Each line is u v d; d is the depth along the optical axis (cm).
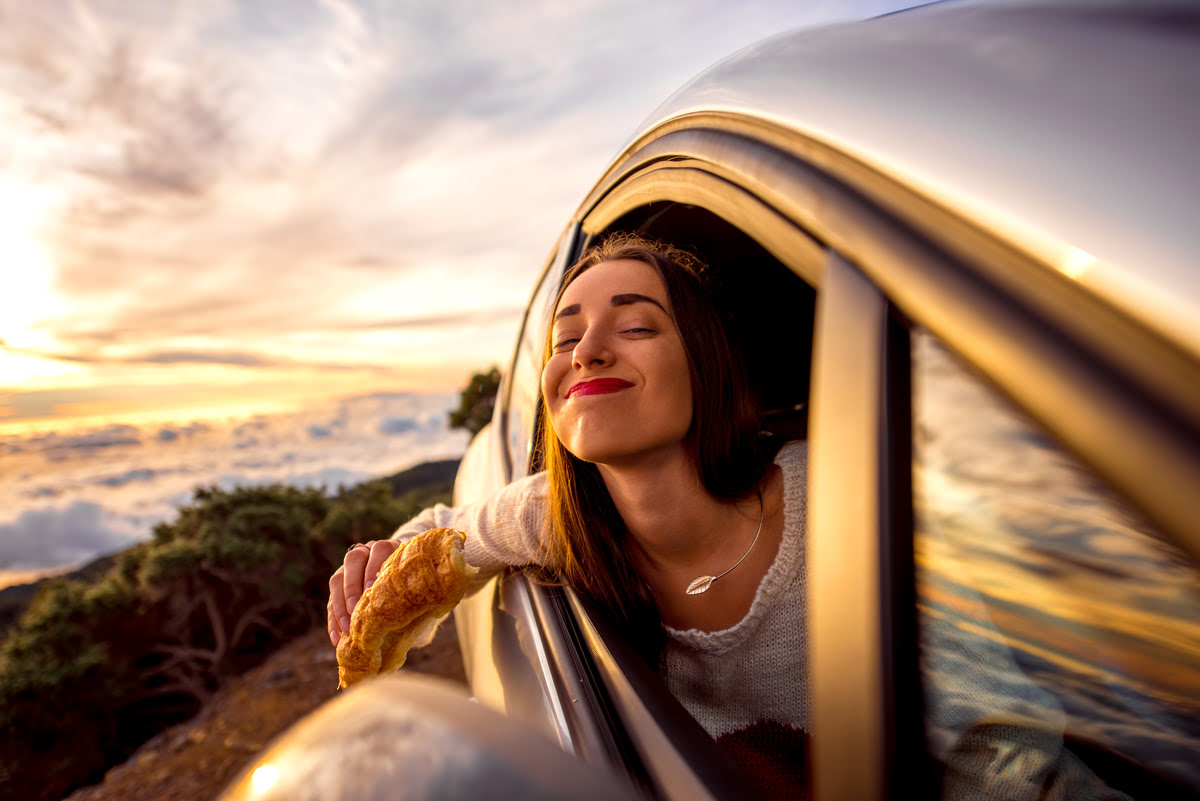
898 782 40
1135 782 45
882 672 41
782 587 117
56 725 1936
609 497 131
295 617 2316
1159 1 43
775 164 68
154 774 603
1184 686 37
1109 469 30
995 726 49
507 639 137
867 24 70
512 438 234
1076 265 35
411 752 37
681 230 164
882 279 47
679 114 112
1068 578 39
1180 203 33
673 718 73
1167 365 29
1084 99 40
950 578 45
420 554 129
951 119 47
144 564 2156
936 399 43
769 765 117
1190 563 32
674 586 128
